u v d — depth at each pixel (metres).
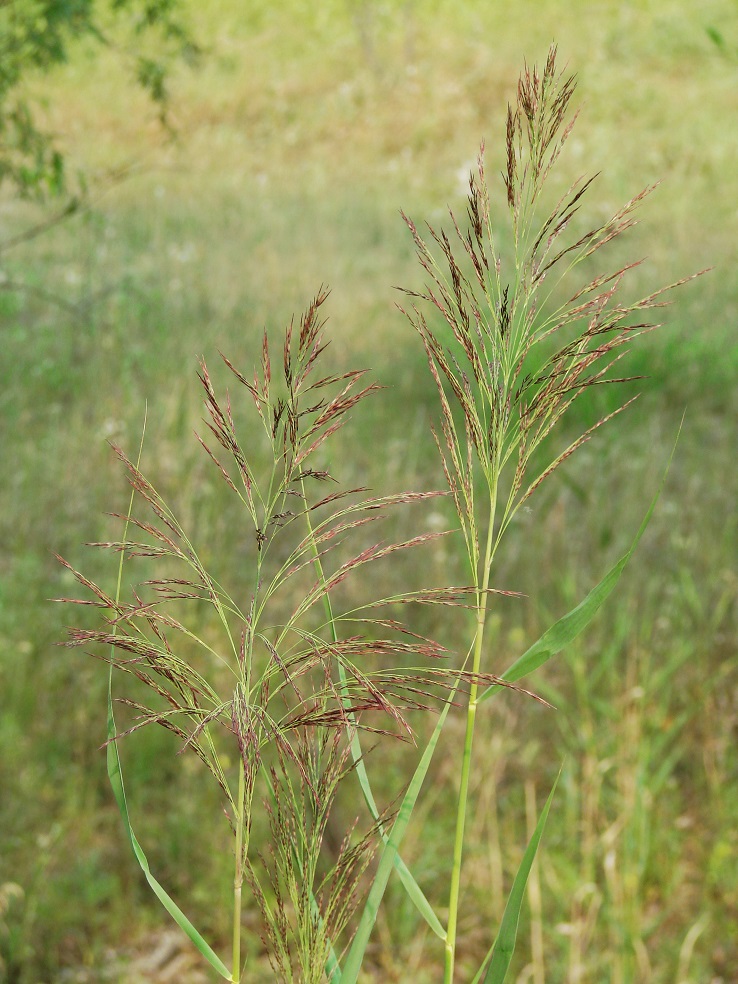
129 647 0.72
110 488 5.34
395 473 5.35
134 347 7.50
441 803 3.50
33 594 4.43
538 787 3.61
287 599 4.43
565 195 0.73
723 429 6.28
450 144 14.55
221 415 0.70
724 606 4.15
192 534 4.80
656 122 14.30
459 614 4.36
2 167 4.74
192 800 3.55
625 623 3.76
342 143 15.27
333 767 0.75
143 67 5.12
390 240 10.75
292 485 0.73
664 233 9.81
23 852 3.35
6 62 4.61
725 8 17.48
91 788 3.65
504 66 16.41
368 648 0.73
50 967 3.09
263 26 20.59
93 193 11.33
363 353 7.58
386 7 20.31
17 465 5.65
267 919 0.76
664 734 3.41
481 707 3.71
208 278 9.45
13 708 3.85
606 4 19.06
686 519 5.06
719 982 2.91
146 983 3.06
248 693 0.70
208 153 14.89
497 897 3.08
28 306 8.78
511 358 0.76
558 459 0.77
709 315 8.15
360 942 0.82
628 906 2.88
